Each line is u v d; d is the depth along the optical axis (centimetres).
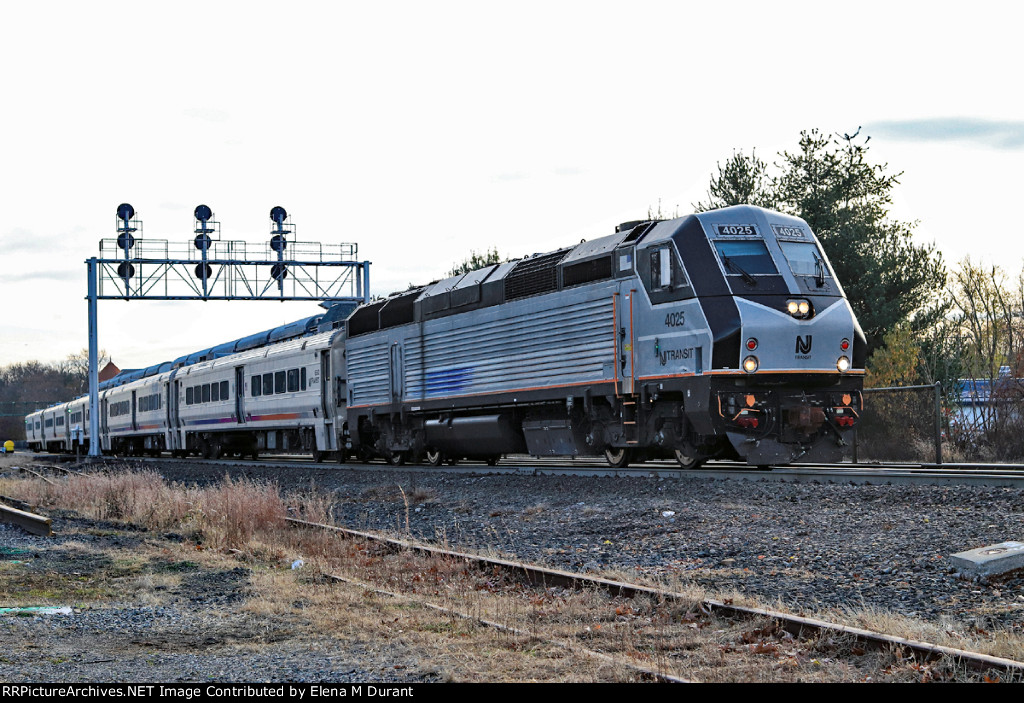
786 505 1477
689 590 977
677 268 1983
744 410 1883
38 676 745
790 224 2038
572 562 1274
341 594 1080
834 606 941
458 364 2694
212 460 4441
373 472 2722
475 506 1906
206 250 4422
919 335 3441
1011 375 3466
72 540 1595
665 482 1822
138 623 961
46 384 19288
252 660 807
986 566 970
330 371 3450
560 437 2367
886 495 1466
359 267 4588
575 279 2267
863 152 3656
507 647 832
